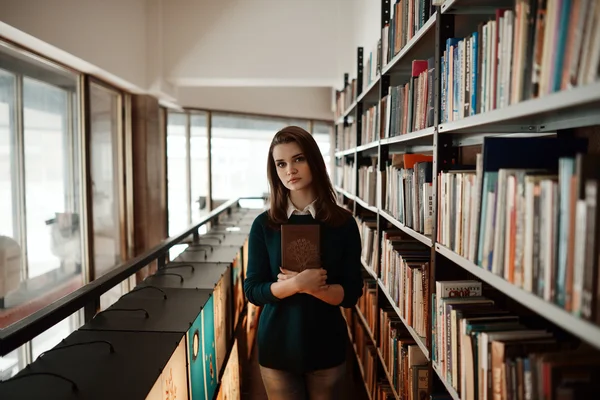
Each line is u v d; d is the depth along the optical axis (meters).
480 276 1.02
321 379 1.57
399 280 1.92
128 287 5.61
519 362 0.87
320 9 5.53
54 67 4.05
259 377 3.16
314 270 1.46
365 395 2.95
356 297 1.57
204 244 3.03
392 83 2.58
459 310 1.20
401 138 1.88
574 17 0.69
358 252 1.60
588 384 0.75
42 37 3.33
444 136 1.46
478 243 1.05
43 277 4.01
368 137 2.98
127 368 1.16
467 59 1.15
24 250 3.76
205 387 1.69
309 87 8.16
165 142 6.96
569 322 0.67
